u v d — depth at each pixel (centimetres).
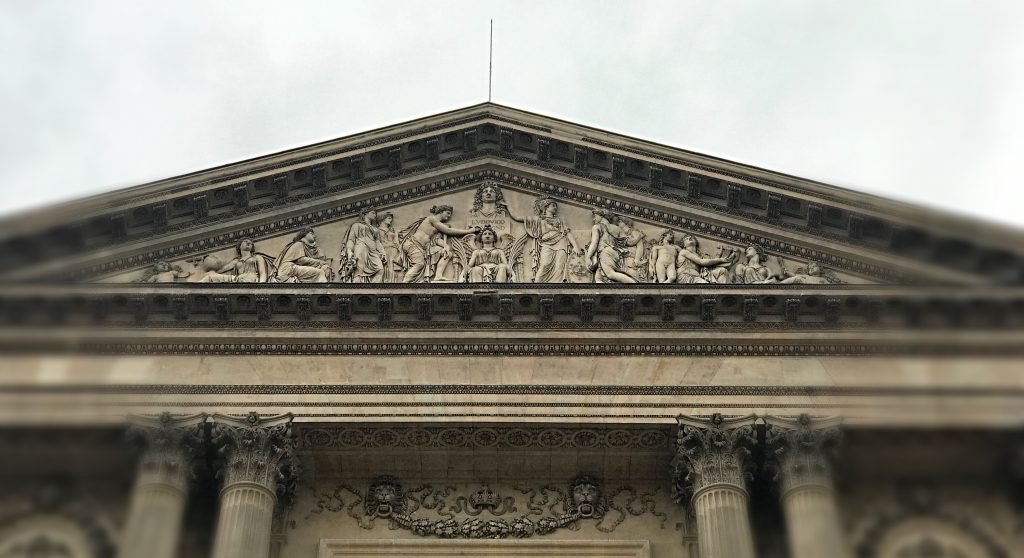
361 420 3541
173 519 3328
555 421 3547
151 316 3716
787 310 3719
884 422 3525
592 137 4109
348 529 3550
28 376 3588
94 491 3584
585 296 3709
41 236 3778
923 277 3828
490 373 3672
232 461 3441
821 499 3372
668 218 4034
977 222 3762
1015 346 3675
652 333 3719
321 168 4041
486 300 3725
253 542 3291
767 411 3572
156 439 3438
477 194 4109
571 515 3575
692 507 3494
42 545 3469
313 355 3697
